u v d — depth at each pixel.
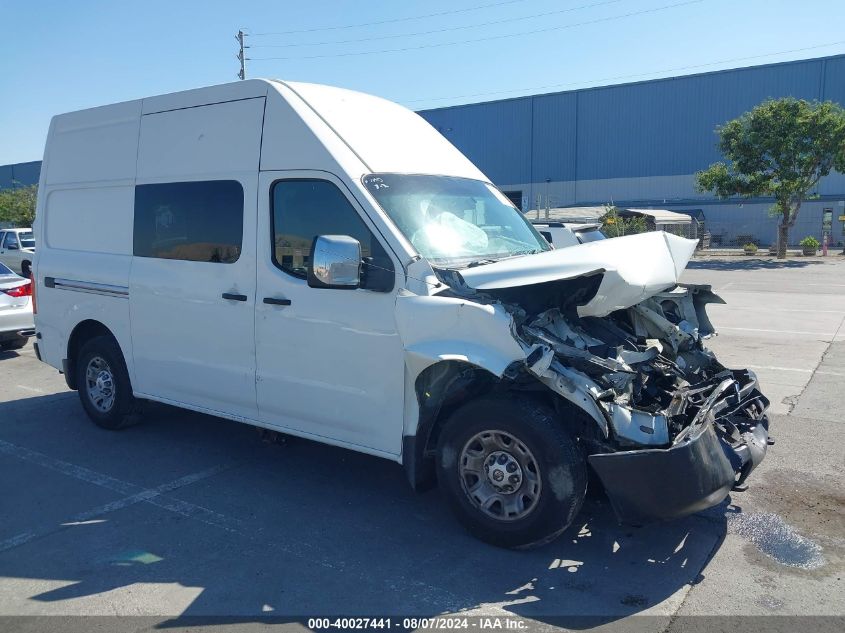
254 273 5.24
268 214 5.15
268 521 4.84
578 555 4.29
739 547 4.38
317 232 4.89
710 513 4.84
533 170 56.72
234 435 6.75
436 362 4.32
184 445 6.46
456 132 59.44
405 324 4.40
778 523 4.69
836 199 45.47
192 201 5.67
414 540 4.53
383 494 5.30
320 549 4.42
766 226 48.09
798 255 35.22
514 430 4.15
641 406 4.52
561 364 4.11
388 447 4.65
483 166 58.72
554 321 4.66
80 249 6.78
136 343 6.25
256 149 5.25
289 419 5.20
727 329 12.25
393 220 4.66
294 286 4.98
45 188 7.16
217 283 5.48
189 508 5.07
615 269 4.25
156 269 5.97
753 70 48.41
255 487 5.45
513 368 4.03
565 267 4.25
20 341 11.43
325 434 5.00
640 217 40.22
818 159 31.88
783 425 6.75
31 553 4.40
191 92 5.74
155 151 6.00
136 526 4.78
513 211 5.99
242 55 37.09
